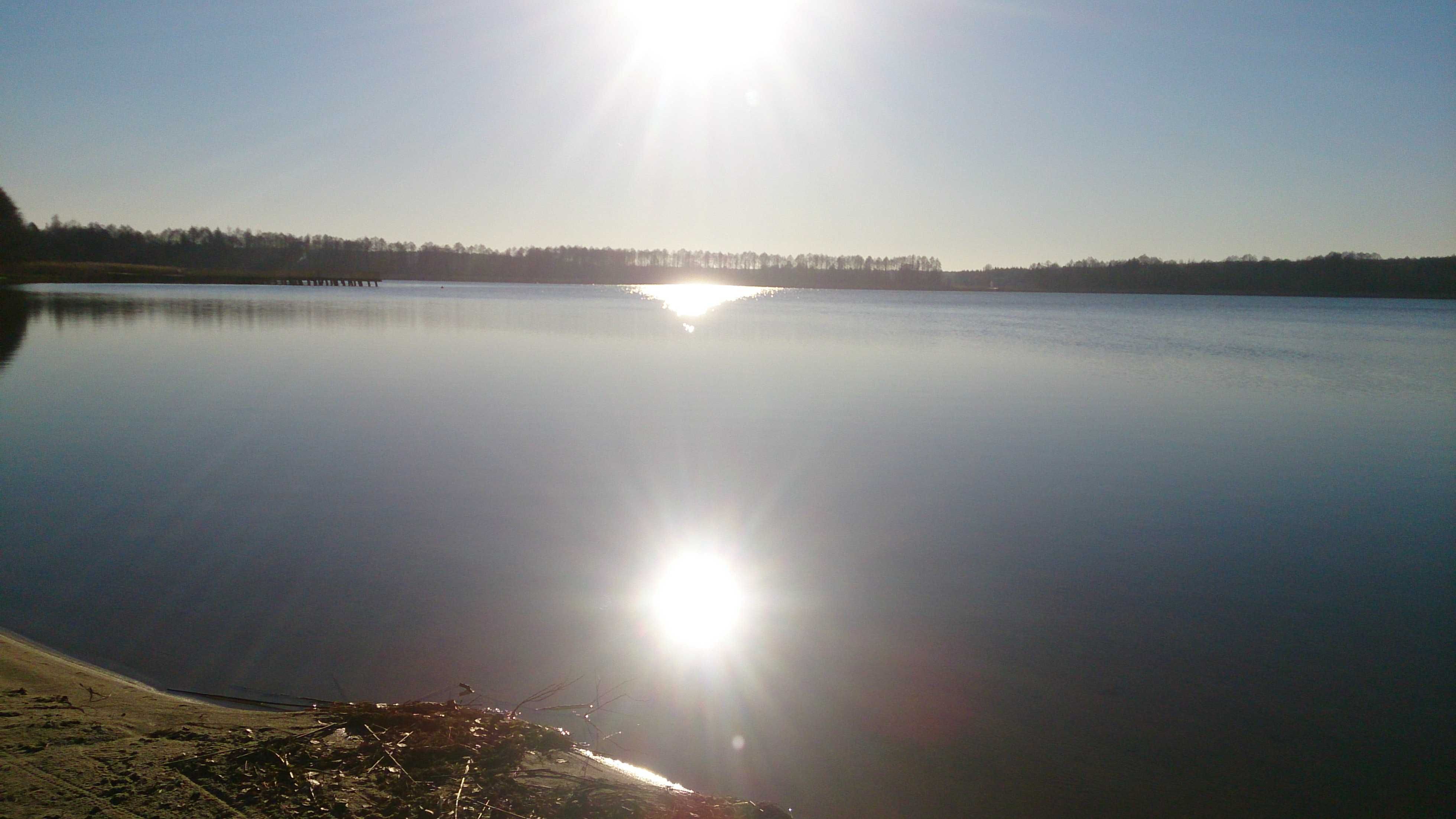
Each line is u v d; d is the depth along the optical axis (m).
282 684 6.75
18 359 27.50
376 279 120.50
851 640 7.98
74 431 16.33
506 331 42.00
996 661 7.60
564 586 9.06
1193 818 5.56
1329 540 10.98
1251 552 10.51
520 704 6.63
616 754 5.95
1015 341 42.31
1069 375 28.08
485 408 19.67
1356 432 18.50
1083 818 5.50
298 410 19.00
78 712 5.56
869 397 22.12
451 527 10.81
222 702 6.39
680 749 6.07
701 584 9.20
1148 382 26.52
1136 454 15.82
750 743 6.13
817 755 6.07
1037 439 17.03
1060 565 9.98
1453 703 7.00
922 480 13.60
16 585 8.61
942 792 5.67
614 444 15.82
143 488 12.36
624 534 10.77
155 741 5.20
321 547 9.99
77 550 9.72
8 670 6.30
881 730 6.46
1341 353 37.97
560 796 4.88
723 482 13.27
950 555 10.20
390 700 6.61
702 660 7.49
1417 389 25.81
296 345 33.16
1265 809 5.64
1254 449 16.55
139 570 9.15
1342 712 6.88
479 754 5.30
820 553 10.27
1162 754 6.27
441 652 7.44
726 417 18.84
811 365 29.95
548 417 18.59
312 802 4.57
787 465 14.41
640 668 7.32
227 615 8.05
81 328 38.69
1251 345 42.56
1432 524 11.66
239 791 4.61
